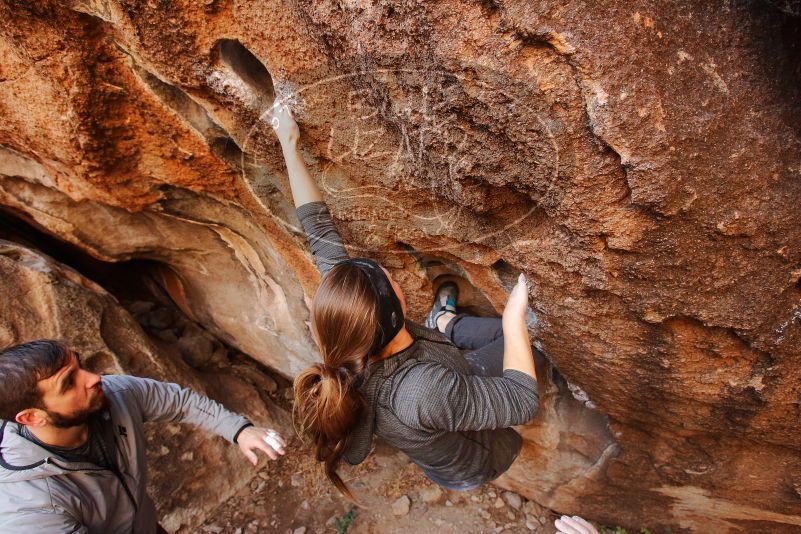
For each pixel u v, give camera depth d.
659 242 1.02
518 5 0.80
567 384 1.77
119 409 1.38
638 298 1.15
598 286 1.16
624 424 1.82
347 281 0.93
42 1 1.13
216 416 1.57
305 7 0.96
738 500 1.87
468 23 0.84
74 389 1.19
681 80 0.86
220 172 1.63
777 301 1.08
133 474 1.38
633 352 1.33
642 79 0.84
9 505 1.13
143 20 1.11
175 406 1.54
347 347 0.93
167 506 2.45
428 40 0.88
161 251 2.68
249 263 2.42
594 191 0.97
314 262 1.93
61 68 1.30
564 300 1.29
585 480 2.18
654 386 1.43
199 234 2.44
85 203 2.29
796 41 0.86
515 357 1.08
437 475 1.37
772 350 1.17
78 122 1.45
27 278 2.40
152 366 2.66
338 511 2.61
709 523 2.12
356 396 1.01
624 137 0.87
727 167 0.92
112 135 1.55
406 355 1.01
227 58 1.19
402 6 0.86
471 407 0.97
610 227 1.01
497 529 2.50
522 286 1.14
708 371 1.30
